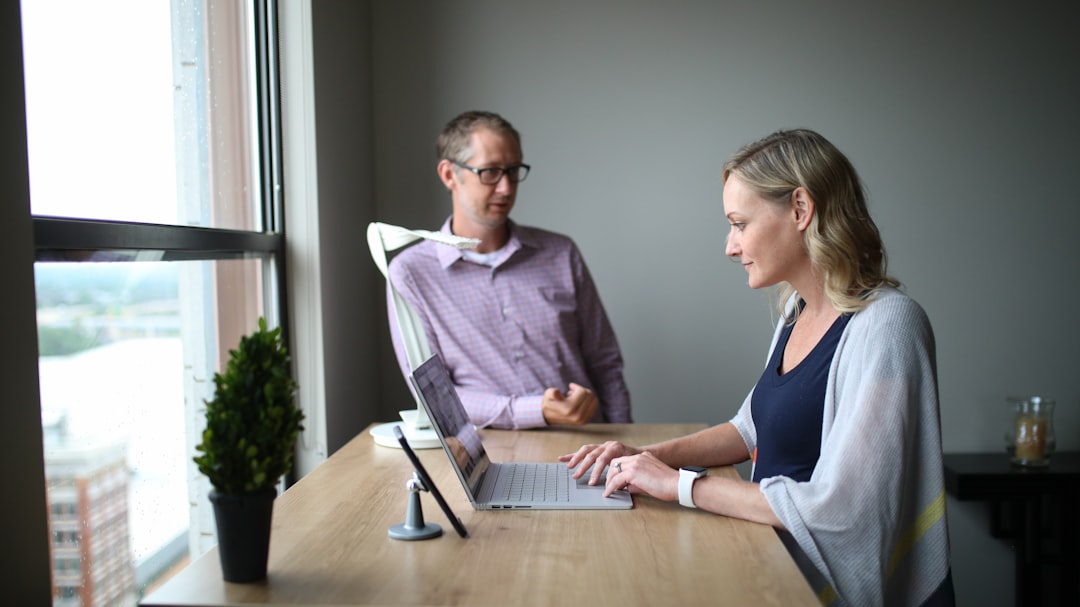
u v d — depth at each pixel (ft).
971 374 10.23
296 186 7.79
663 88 10.07
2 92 3.66
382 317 10.17
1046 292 10.15
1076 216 10.09
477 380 7.64
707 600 3.52
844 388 4.51
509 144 7.52
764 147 4.85
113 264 4.95
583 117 10.11
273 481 3.74
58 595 4.35
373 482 5.26
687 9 10.01
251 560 3.69
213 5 6.66
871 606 4.19
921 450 4.42
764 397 5.16
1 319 3.66
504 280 7.84
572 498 4.82
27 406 3.82
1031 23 9.95
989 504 10.20
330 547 4.14
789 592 3.60
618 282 10.23
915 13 9.96
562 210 10.19
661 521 4.49
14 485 3.73
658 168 10.12
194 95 6.28
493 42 10.08
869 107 10.03
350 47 9.09
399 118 10.11
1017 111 10.02
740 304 10.20
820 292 4.90
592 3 10.04
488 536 4.29
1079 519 9.39
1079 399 10.19
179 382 5.85
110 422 4.93
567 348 7.98
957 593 10.31
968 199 10.09
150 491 5.44
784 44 10.01
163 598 3.54
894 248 10.15
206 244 6.07
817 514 4.23
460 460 4.84
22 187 3.79
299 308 7.85
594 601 3.51
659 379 10.29
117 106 5.15
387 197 10.15
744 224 4.85
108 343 4.90
